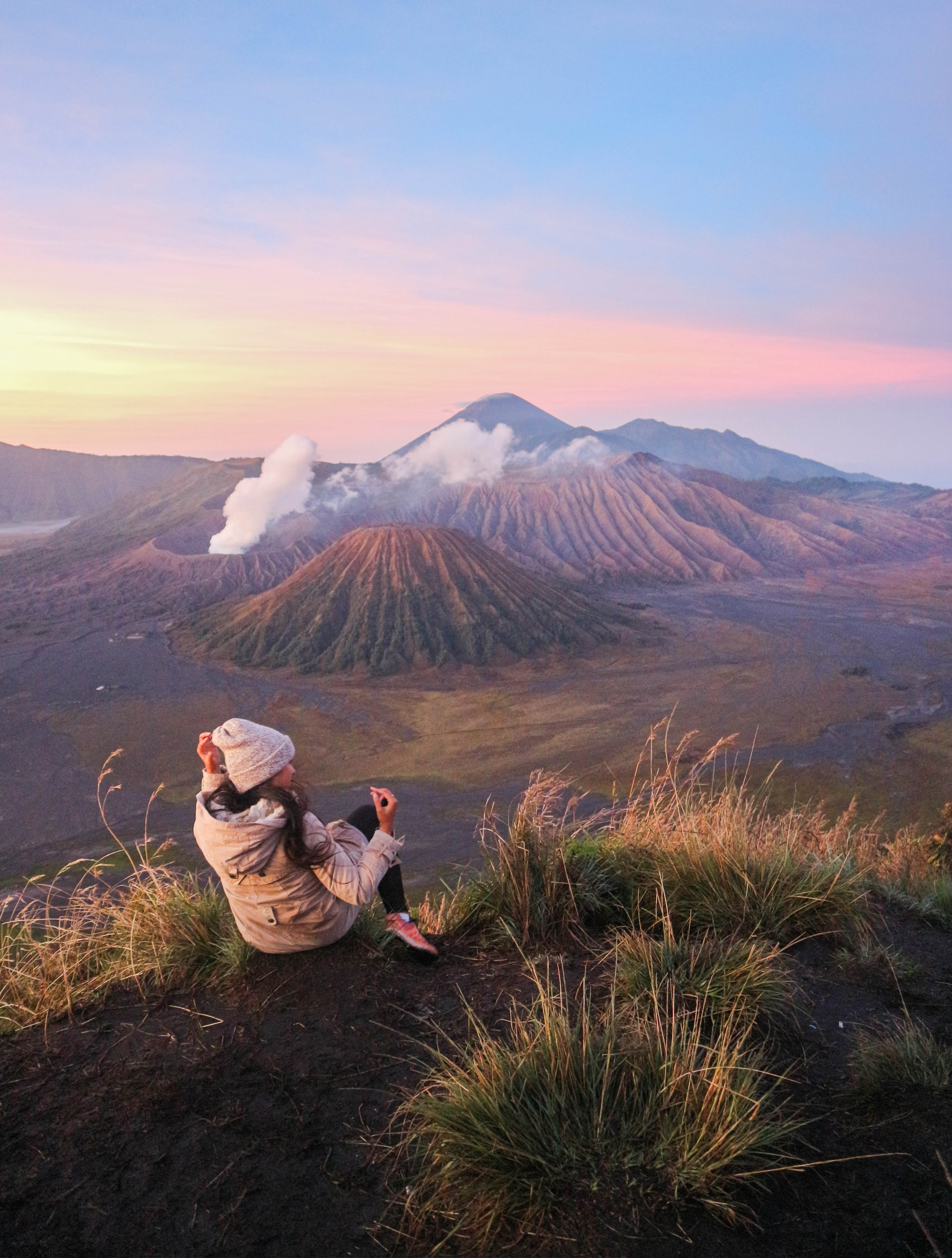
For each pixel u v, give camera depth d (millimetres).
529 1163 2574
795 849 5727
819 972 4113
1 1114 3047
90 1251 2402
